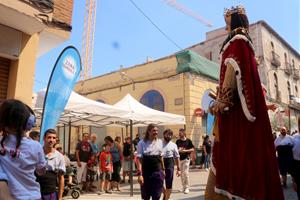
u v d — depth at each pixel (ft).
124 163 46.14
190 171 58.80
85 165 38.04
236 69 7.13
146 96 75.92
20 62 25.26
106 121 43.42
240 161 6.91
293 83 123.24
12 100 8.74
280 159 33.91
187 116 67.41
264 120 7.07
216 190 7.16
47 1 24.52
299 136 25.05
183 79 69.26
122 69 82.94
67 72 19.89
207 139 60.23
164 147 26.63
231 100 7.21
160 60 74.59
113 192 37.35
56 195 15.10
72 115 36.58
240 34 7.67
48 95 18.53
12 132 8.39
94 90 90.68
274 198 6.59
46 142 15.28
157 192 21.09
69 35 29.60
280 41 115.14
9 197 7.70
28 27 24.88
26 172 8.38
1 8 21.75
